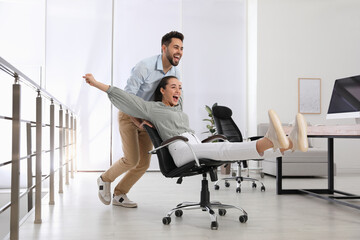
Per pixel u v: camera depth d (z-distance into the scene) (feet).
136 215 8.75
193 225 7.73
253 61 20.72
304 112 20.53
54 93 19.95
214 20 21.33
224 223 7.91
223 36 21.38
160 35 20.79
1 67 5.24
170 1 20.93
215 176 8.18
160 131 8.33
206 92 21.16
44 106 19.65
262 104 20.26
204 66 21.18
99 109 20.20
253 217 8.52
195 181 15.49
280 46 20.49
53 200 10.18
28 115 19.48
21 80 6.46
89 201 10.68
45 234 7.02
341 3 20.98
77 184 14.58
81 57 20.20
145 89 9.51
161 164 8.05
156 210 9.36
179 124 8.55
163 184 14.47
